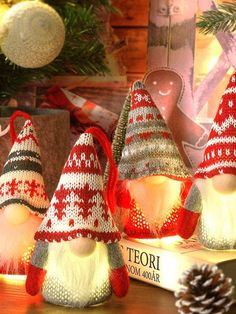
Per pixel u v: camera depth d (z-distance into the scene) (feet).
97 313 1.57
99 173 1.60
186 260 1.66
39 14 1.79
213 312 1.40
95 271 1.59
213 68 2.13
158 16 2.21
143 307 1.61
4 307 1.59
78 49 2.16
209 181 1.75
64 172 1.60
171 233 1.87
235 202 1.75
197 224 1.79
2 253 1.77
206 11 2.01
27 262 1.78
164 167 1.78
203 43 2.14
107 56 2.31
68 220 1.55
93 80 2.34
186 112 2.19
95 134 1.63
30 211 1.74
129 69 2.28
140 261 1.78
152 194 1.83
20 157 1.77
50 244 1.60
